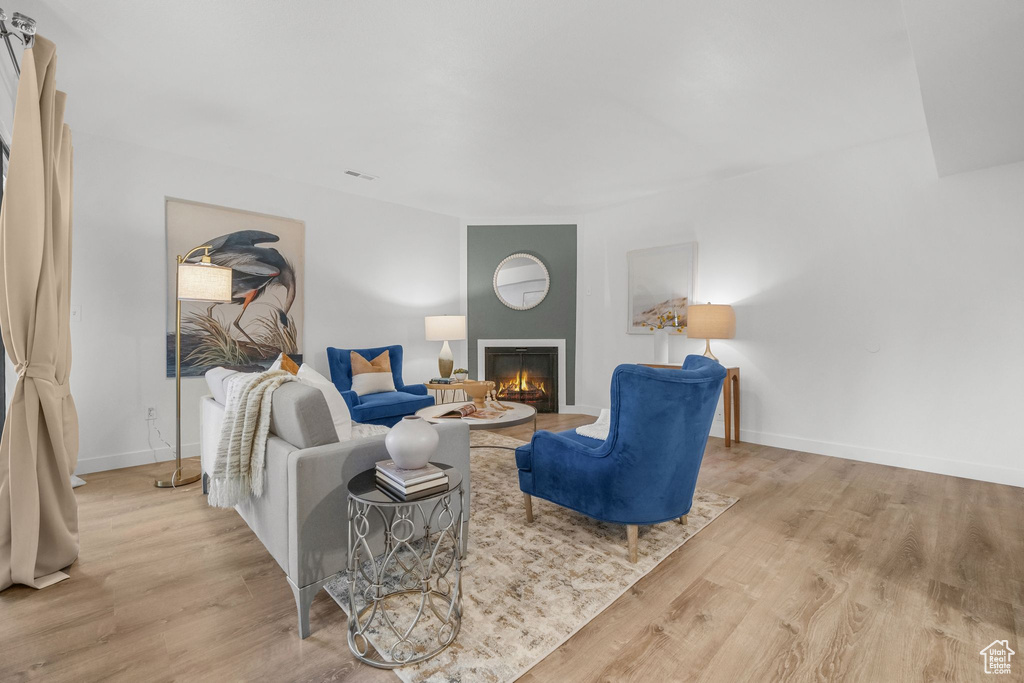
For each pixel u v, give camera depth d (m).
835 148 3.77
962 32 1.80
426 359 5.61
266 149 3.72
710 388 2.08
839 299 3.88
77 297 3.37
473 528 2.49
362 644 1.57
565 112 3.11
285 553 1.72
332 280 4.79
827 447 3.96
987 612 1.75
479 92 2.84
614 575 2.02
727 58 2.49
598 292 5.67
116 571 2.04
